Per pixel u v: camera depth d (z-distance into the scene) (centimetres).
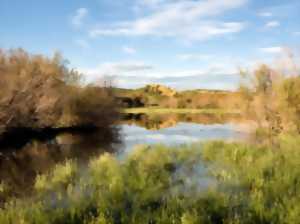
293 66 2234
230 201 928
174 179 1230
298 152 1466
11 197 1118
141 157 1557
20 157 1917
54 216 816
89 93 3797
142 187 1086
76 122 3616
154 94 10438
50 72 3150
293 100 2198
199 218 770
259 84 2398
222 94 9250
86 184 1151
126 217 807
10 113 2566
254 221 792
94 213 879
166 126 4066
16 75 2691
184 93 10300
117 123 4225
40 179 1285
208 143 1869
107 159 1477
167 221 779
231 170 1289
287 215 781
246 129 2583
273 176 1157
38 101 2986
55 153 2045
